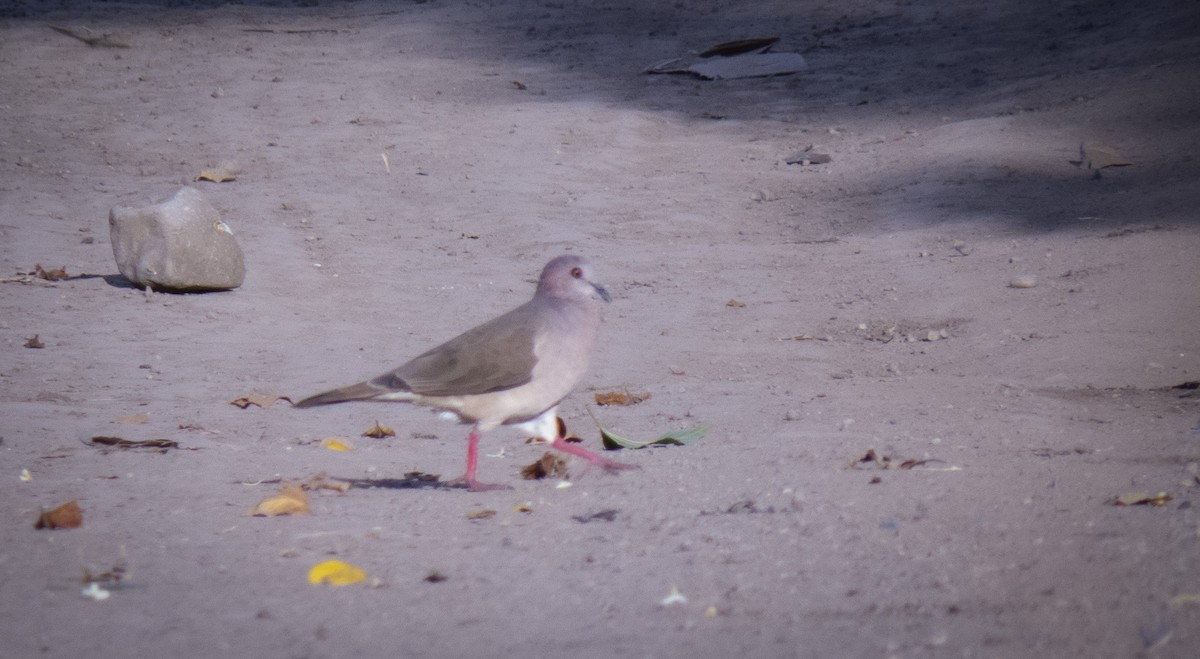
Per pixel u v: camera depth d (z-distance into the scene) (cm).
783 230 2148
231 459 970
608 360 1411
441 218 2239
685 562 650
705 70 3475
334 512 790
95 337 1477
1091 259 1698
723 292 1759
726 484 835
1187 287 1511
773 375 1330
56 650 525
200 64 3703
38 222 2133
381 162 2642
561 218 2223
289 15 4488
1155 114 2541
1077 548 643
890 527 702
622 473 895
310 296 1728
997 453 915
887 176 2391
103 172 2570
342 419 1154
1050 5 3878
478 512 775
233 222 2173
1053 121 2608
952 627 533
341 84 3438
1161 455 902
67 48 3928
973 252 1838
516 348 827
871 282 1753
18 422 1091
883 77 3353
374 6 4616
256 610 582
